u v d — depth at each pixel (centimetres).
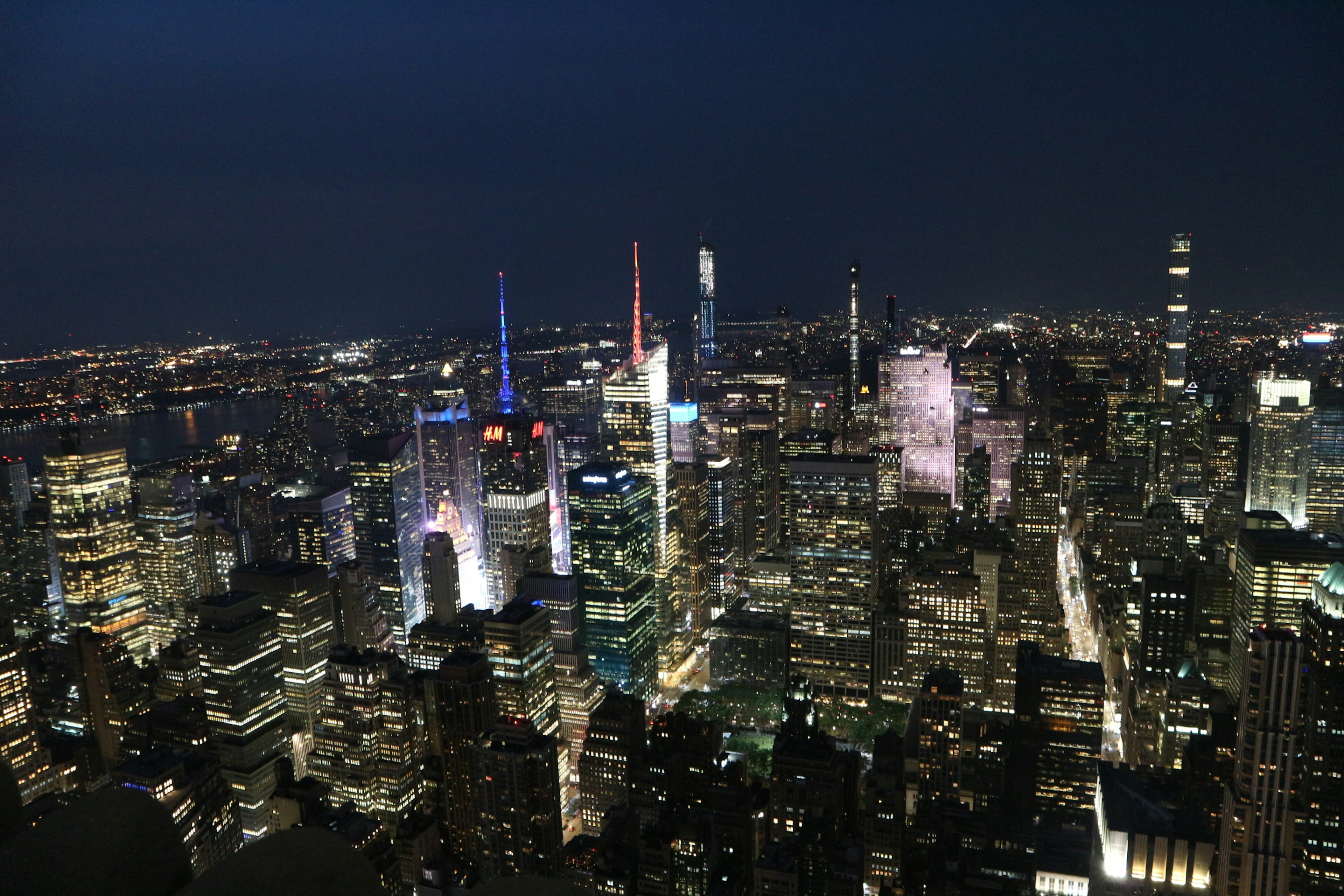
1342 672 12900
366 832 16138
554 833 17288
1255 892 13625
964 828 16800
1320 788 13175
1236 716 18650
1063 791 19750
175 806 14725
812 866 16000
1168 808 16050
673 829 15875
